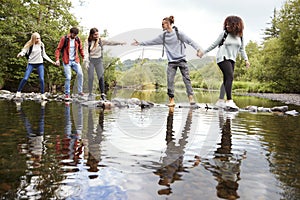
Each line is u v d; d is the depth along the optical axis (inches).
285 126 133.6
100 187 52.9
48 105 210.2
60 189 51.5
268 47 1090.1
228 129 122.4
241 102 354.9
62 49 264.4
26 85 545.3
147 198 48.6
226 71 218.2
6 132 102.7
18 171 60.5
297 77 789.9
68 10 543.8
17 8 480.7
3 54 471.8
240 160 72.7
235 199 48.8
